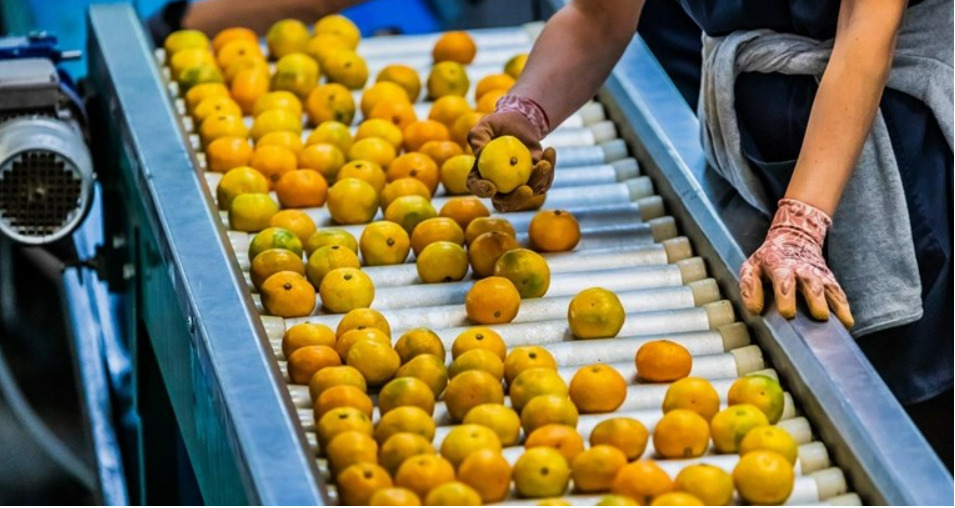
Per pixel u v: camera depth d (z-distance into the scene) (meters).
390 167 3.30
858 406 2.62
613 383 2.69
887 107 3.01
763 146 3.09
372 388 2.76
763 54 3.03
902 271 2.98
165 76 3.74
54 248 3.95
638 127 3.40
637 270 3.06
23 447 3.76
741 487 2.50
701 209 3.14
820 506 2.52
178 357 3.01
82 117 3.58
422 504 2.46
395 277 3.03
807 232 2.79
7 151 3.33
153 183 3.16
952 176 3.03
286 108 3.49
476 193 2.91
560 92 3.10
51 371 3.90
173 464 3.57
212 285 2.87
